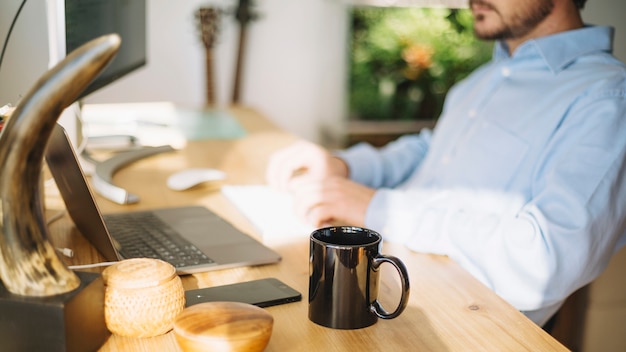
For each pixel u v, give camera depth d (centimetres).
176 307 79
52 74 65
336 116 347
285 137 197
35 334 69
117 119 215
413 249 113
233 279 96
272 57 332
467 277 101
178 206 131
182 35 312
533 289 109
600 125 122
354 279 81
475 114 156
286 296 89
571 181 115
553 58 142
